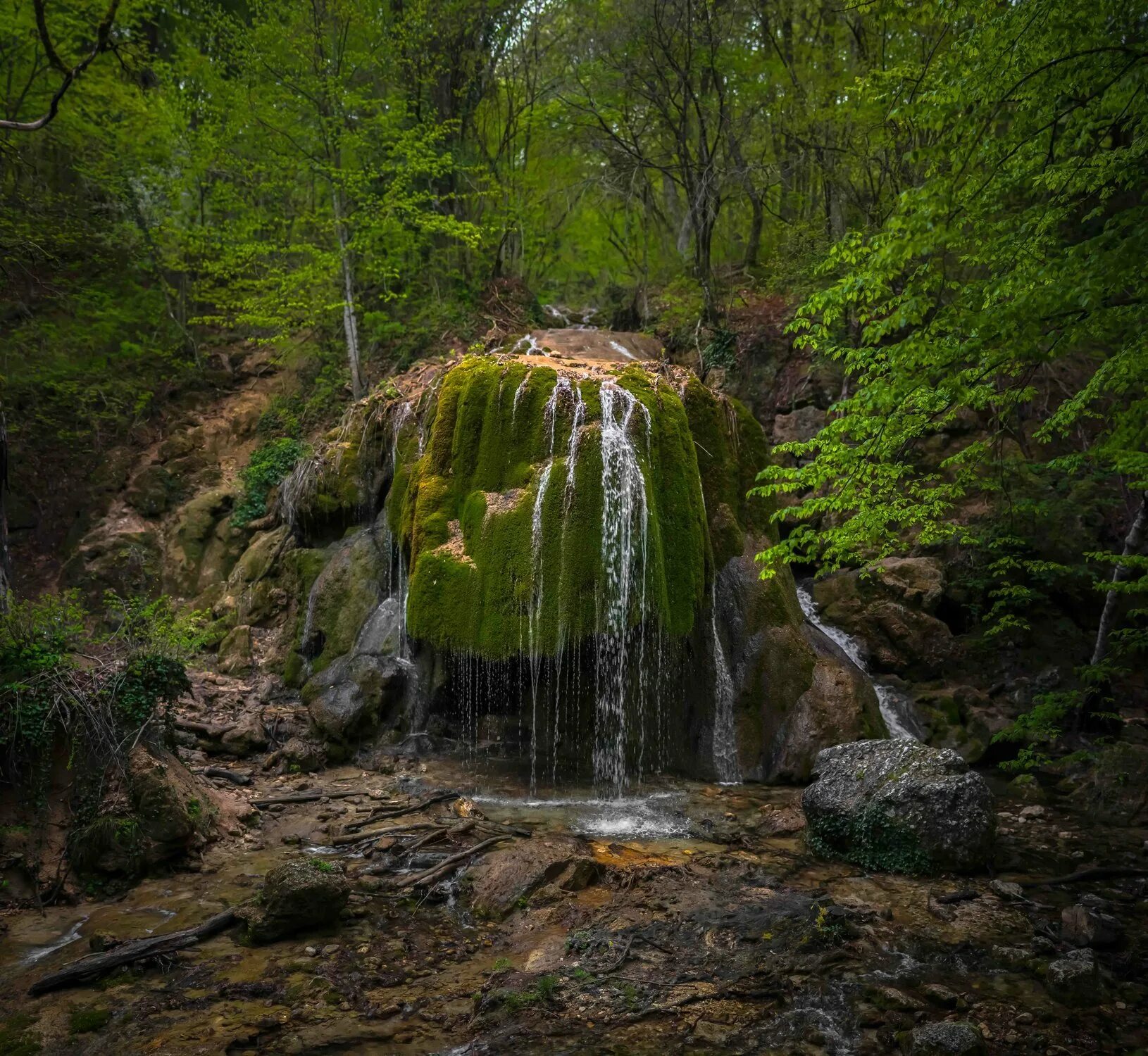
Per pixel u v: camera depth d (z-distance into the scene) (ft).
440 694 32.71
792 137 54.65
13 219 49.49
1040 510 38.75
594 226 73.41
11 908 19.11
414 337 51.60
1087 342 47.06
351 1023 14.60
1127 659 39.81
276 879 18.31
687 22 54.70
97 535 46.60
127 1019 14.69
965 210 19.49
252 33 47.50
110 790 21.40
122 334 55.98
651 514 29.17
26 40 49.08
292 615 36.91
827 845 22.94
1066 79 18.58
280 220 51.70
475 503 30.14
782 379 51.57
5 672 21.86
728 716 31.68
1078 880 21.36
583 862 20.70
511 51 60.59
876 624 39.91
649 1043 14.05
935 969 16.62
